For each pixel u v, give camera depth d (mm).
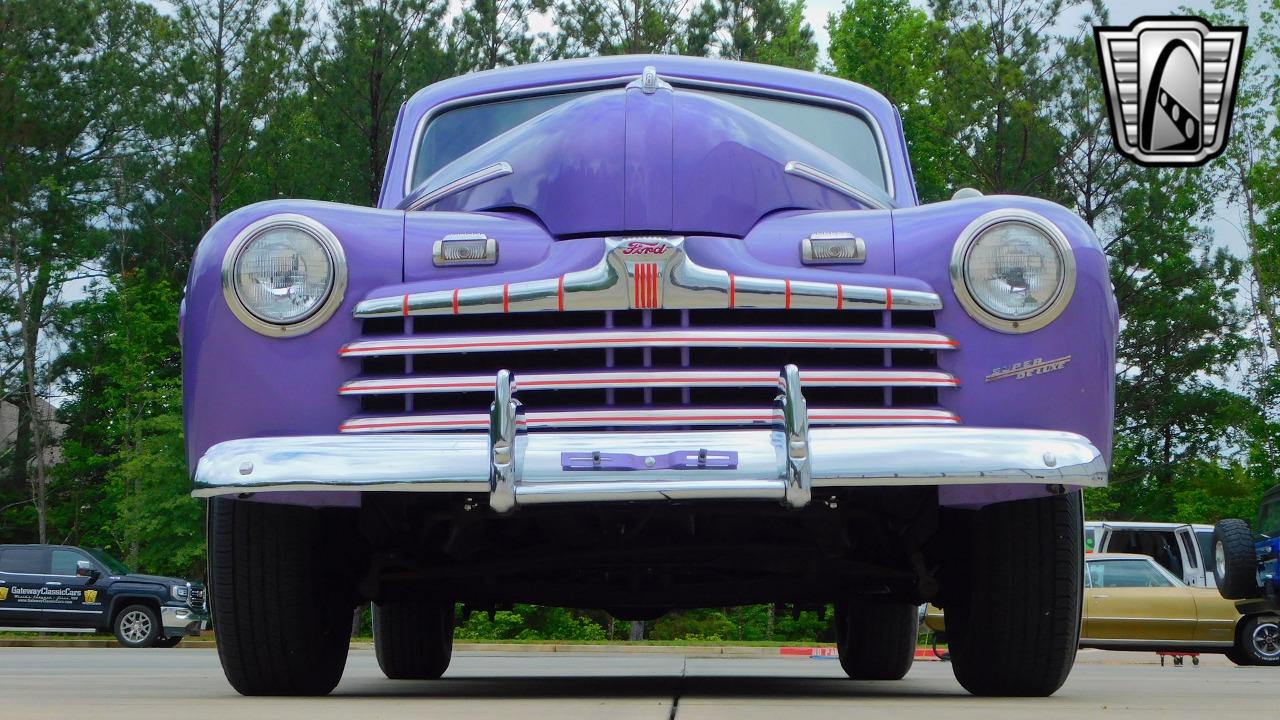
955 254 3312
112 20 36562
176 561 26734
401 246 3375
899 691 4355
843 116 4777
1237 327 36750
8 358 37406
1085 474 3061
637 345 3195
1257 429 35625
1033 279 3279
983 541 3564
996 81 28938
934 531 3631
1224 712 2789
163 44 29906
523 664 10695
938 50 30344
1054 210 3383
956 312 3307
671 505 3348
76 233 36250
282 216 3350
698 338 3199
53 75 34844
